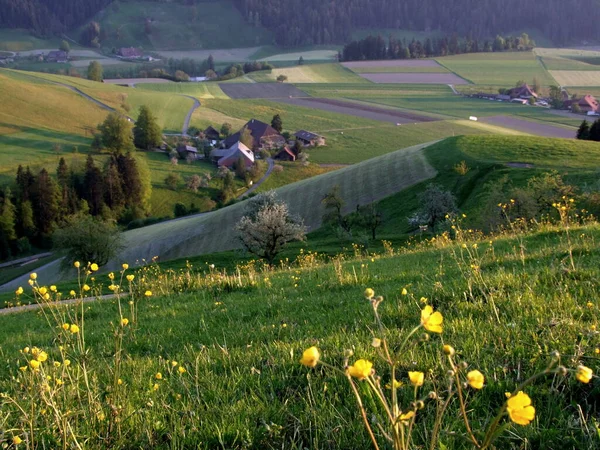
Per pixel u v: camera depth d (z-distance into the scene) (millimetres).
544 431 3400
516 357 4551
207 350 6328
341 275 12070
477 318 5902
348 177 71500
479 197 53094
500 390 4004
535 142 69375
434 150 73125
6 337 11641
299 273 15727
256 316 8938
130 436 3914
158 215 102438
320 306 8883
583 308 5648
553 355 2203
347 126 159250
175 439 3760
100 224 49969
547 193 33062
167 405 4305
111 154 121625
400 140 143875
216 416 4152
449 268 11039
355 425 3691
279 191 74062
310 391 4344
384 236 48312
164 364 5926
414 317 6539
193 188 110125
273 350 5801
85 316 12219
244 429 3814
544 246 12781
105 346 7883
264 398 4340
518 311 5855
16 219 92250
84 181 102812
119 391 4543
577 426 3455
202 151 134500
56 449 3723
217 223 64812
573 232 15188
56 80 185250
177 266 42000
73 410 4035
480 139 73500
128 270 40219
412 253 18203
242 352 5953
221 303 11086
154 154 131125
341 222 53219
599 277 6832
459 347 4895
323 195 67250
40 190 94438
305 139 139375
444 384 4113
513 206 32531
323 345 5609
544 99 184375
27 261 87812
